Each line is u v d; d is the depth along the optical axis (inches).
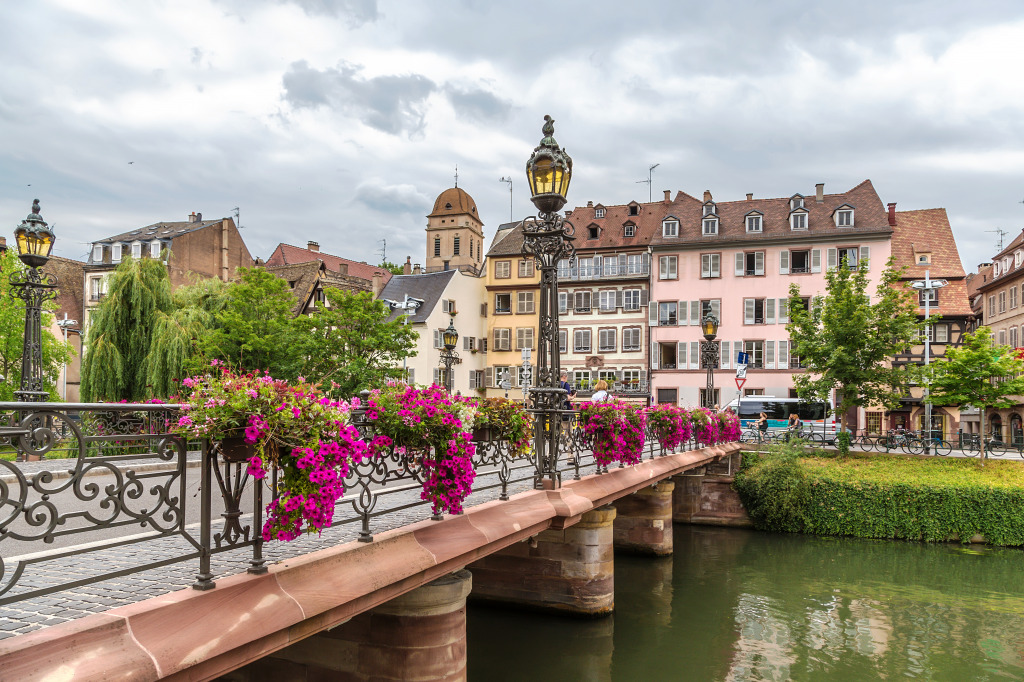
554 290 372.2
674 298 1918.1
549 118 363.3
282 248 2783.0
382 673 299.3
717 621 581.0
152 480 415.2
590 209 2186.3
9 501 131.3
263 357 1125.1
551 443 374.0
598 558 536.1
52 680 133.8
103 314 981.8
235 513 181.0
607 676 451.2
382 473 243.9
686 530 1001.5
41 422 138.1
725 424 926.4
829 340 1106.7
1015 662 502.3
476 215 3417.8
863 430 1568.7
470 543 281.6
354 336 1199.6
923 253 1833.2
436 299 2057.1
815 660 499.5
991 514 890.7
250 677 323.3
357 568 223.3
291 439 182.9
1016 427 1508.4
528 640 501.7
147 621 156.3
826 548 877.8
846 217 1811.0
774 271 1836.9
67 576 194.7
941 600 658.8
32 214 552.4
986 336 1073.5
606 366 1990.7
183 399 174.2
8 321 1155.9
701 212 2001.7
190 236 2034.9
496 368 2169.0
